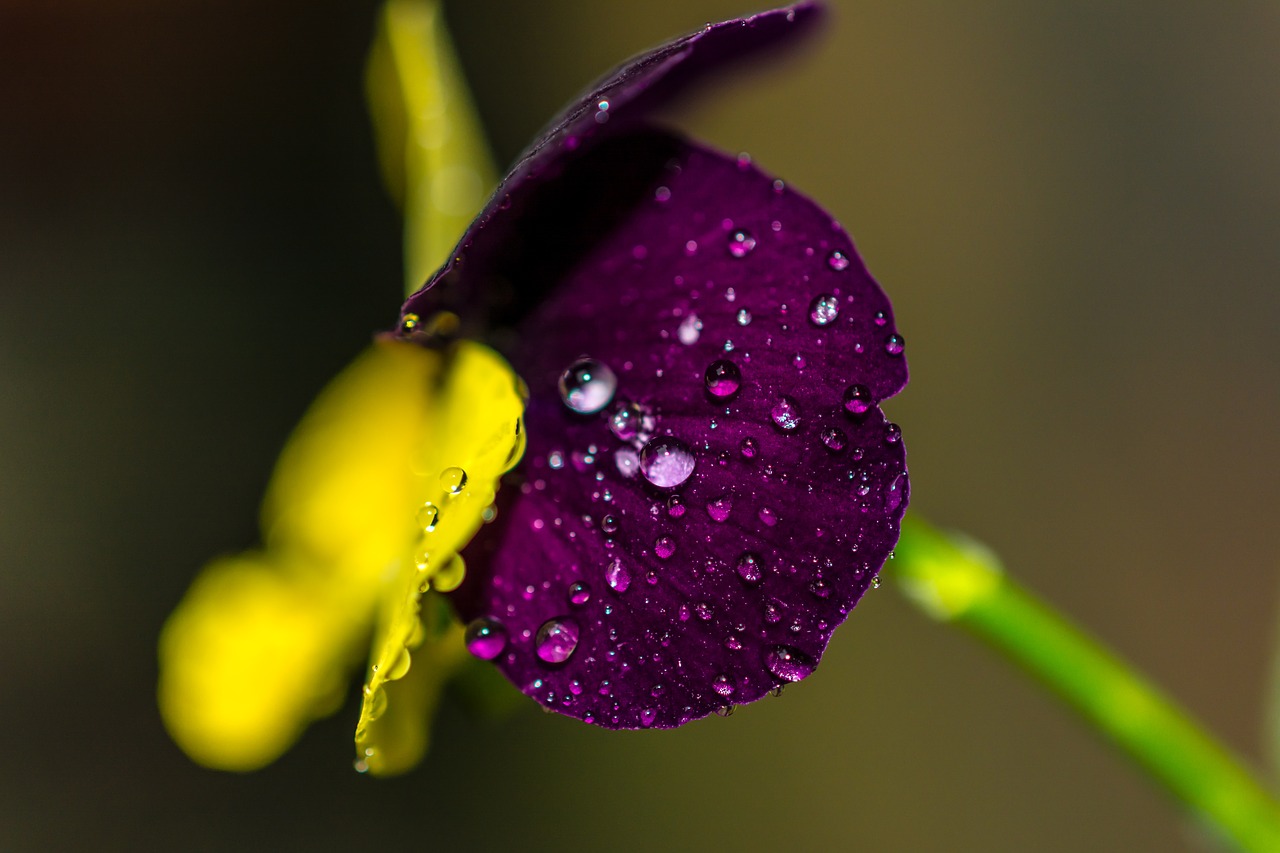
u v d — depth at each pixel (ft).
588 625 0.33
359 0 0.91
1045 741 0.82
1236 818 0.38
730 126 0.83
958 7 0.82
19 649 0.85
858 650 0.85
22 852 0.80
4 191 0.91
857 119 0.83
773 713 0.86
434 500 0.33
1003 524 0.80
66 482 0.88
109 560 0.87
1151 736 0.38
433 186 0.41
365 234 0.88
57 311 0.91
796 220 0.33
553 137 0.32
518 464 0.34
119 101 0.92
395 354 0.35
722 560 0.33
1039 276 0.81
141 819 0.82
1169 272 0.79
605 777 0.87
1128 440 0.80
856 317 0.33
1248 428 0.78
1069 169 0.81
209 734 0.44
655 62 0.32
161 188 0.92
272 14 0.92
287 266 0.89
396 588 0.34
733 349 0.33
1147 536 0.79
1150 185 0.80
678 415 0.33
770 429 0.33
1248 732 0.76
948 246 0.82
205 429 0.89
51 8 0.89
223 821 0.83
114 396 0.89
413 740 0.37
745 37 0.34
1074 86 0.81
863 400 0.32
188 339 0.90
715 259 0.34
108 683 0.85
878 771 0.83
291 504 0.43
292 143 0.91
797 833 0.83
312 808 0.84
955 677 0.83
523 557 0.33
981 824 0.81
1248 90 0.78
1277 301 0.77
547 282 0.34
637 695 0.33
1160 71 0.79
